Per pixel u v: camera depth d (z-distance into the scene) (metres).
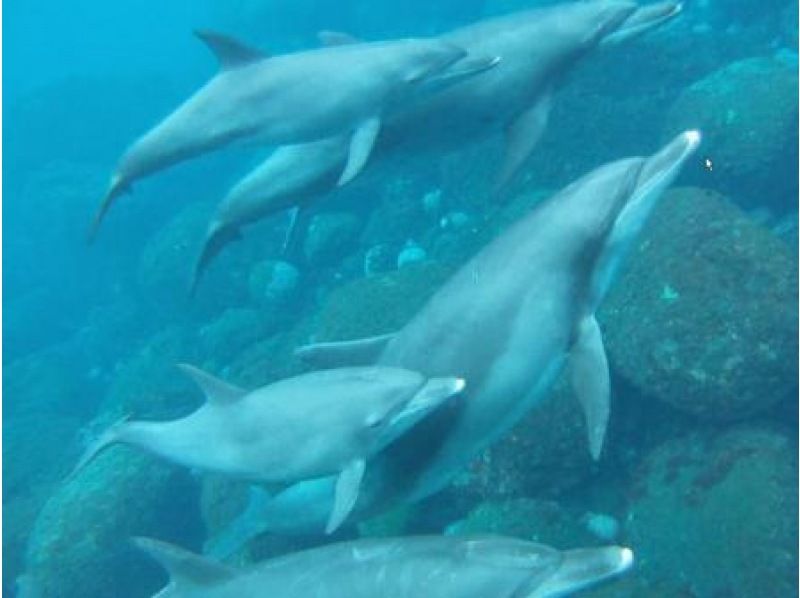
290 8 13.17
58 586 5.02
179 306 7.92
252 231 7.55
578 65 3.78
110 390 7.87
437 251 5.42
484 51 3.62
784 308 3.31
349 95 3.24
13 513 6.28
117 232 10.53
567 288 2.68
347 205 6.90
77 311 10.70
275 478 2.94
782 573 2.95
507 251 2.73
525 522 3.52
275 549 4.14
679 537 3.26
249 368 5.74
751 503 3.10
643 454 3.65
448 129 3.69
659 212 3.72
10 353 10.31
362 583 2.45
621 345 3.56
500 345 2.70
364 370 2.82
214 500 4.87
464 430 2.82
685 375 3.38
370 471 3.06
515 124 3.76
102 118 13.91
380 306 4.66
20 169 13.55
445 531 3.82
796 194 4.57
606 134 5.31
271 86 3.22
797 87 4.60
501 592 2.35
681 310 3.42
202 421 3.02
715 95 4.81
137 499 5.22
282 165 3.77
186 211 8.62
